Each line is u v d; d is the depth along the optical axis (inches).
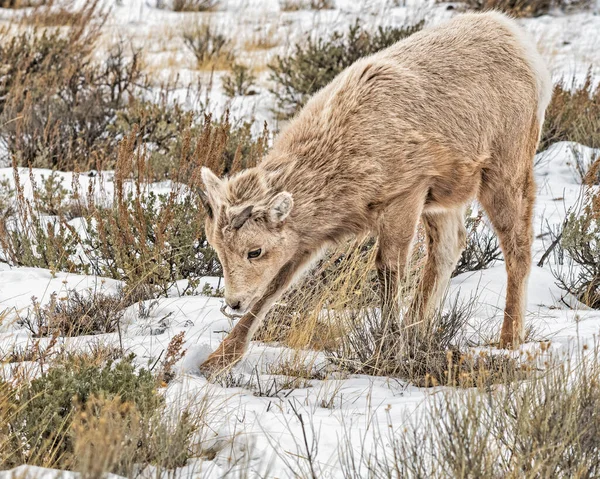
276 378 363.6
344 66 920.3
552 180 711.1
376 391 346.9
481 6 1288.1
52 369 307.1
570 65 1055.6
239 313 376.5
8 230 560.4
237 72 977.5
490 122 434.0
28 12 1269.7
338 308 420.8
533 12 1326.3
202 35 1203.9
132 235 492.1
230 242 366.9
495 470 249.3
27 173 714.2
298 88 896.3
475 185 441.4
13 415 268.8
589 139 775.7
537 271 520.1
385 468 253.8
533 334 425.7
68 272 512.1
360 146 396.2
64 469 254.4
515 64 448.8
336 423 301.0
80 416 260.7
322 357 398.3
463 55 433.4
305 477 252.2
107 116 829.2
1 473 233.1
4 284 480.1
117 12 1429.6
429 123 410.6
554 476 239.1
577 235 498.6
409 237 412.8
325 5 1435.8
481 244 574.6
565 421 255.0
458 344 390.3
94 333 417.7
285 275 408.2
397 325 391.9
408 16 1263.5
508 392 286.8
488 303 481.1
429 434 266.8
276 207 370.0
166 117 800.3
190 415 292.0
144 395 285.0
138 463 259.9
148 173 630.5
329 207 397.4
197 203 518.3
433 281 458.0
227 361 375.6
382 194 401.4
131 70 920.3
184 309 450.3
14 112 799.7
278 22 1343.5
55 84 850.8
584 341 389.4
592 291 488.7
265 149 618.8
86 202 621.9
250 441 282.8
